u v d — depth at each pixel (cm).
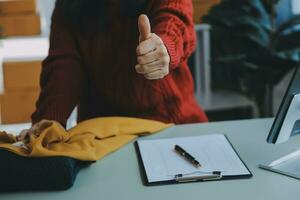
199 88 290
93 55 141
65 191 92
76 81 141
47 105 137
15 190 93
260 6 277
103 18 137
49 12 270
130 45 135
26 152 96
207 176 93
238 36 281
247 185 90
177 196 86
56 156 94
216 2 283
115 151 113
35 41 262
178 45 118
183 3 132
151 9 133
